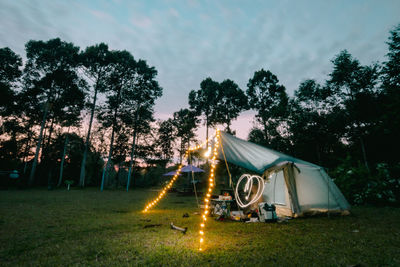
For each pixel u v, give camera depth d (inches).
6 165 1112.8
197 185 1094.4
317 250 161.8
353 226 242.2
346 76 712.4
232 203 365.7
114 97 1150.3
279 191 337.1
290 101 981.2
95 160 1321.4
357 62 698.8
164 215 314.7
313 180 319.0
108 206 410.3
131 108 1188.5
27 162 1162.0
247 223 259.6
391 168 438.6
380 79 646.5
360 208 387.9
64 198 539.8
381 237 196.4
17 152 1147.3
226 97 1485.0
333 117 774.5
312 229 228.2
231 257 146.6
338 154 850.8
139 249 161.2
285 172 310.3
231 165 983.0
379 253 154.6
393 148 615.8
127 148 1316.4
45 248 164.9
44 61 1041.5
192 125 1476.4
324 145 908.0
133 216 303.6
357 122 702.5
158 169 1561.3
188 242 178.5
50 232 211.5
